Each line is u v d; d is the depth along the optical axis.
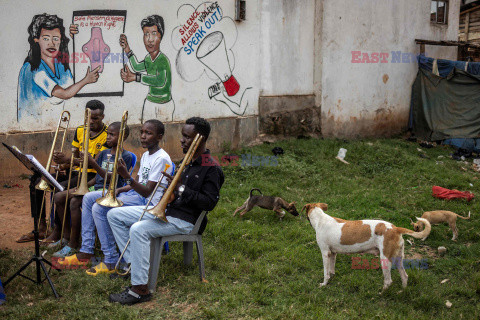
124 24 8.44
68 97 8.06
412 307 3.99
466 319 3.84
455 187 8.18
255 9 10.16
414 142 12.52
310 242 5.34
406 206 6.84
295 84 11.23
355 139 12.05
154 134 4.34
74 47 8.02
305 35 11.20
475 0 17.19
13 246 5.11
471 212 6.66
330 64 11.47
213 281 4.26
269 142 10.62
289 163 8.70
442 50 14.05
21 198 6.84
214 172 4.05
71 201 4.78
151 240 4.02
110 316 3.62
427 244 5.59
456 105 12.03
